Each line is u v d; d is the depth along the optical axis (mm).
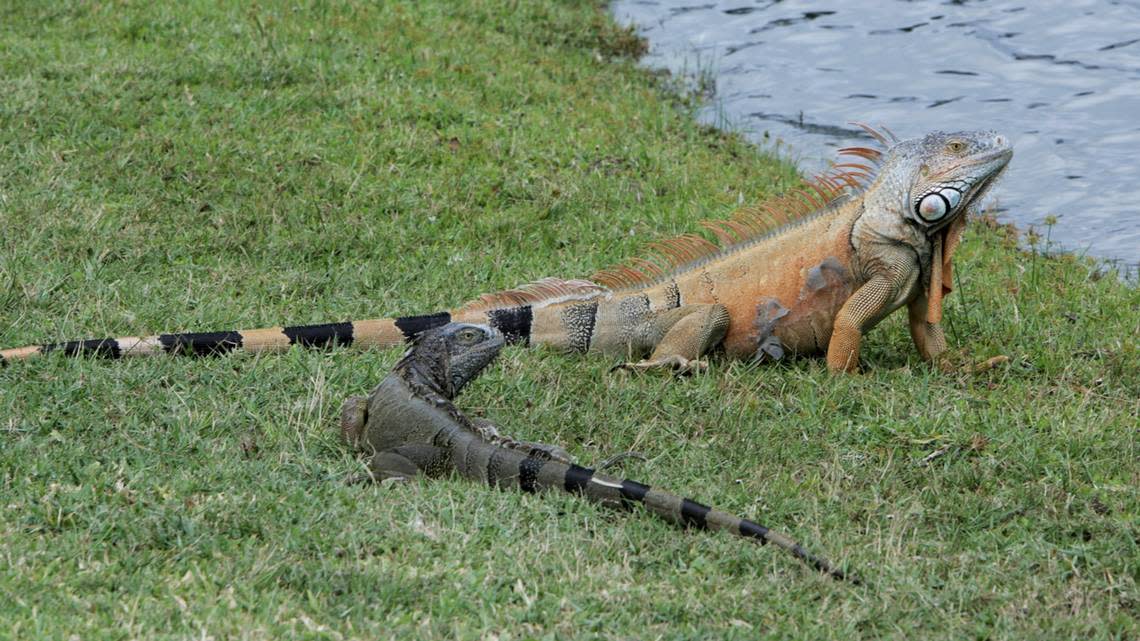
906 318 21000
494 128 27406
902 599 12773
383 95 28031
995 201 27969
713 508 13766
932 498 15195
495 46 33031
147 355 17156
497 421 16281
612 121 29172
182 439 14945
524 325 18812
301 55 29172
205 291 19719
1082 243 26016
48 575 11875
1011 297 21703
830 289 18750
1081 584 13398
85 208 21906
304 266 21125
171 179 23641
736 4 41219
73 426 15102
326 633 11297
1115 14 38375
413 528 13305
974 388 18500
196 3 31625
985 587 13234
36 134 24531
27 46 28234
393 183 24297
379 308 19641
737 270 19109
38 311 18359
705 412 17109
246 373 16906
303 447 15031
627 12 40406
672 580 12828
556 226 23641
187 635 11039
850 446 16547
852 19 39219
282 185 23719
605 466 15000
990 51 36188
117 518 12984
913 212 18328
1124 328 20547
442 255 22000
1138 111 32031
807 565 13102
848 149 19219
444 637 11508
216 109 26516
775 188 26703
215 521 13102
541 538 13336
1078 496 15258
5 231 20766
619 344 18938
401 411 14914
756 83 34438
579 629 11750
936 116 32094
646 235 23438
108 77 27062
